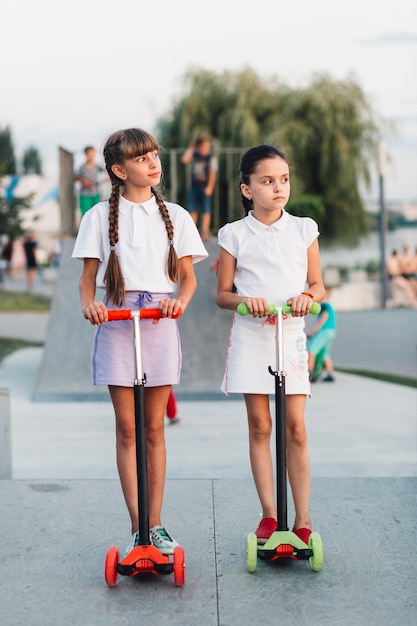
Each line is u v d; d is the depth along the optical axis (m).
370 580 3.03
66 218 10.73
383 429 7.08
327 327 9.67
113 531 3.57
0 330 15.81
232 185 11.77
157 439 3.20
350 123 23.27
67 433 7.06
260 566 3.17
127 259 3.10
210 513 3.81
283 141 22.31
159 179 3.11
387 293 21.70
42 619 2.75
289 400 3.26
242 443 6.55
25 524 3.66
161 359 3.11
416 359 12.08
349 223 23.23
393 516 3.73
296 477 3.29
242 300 3.11
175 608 2.81
